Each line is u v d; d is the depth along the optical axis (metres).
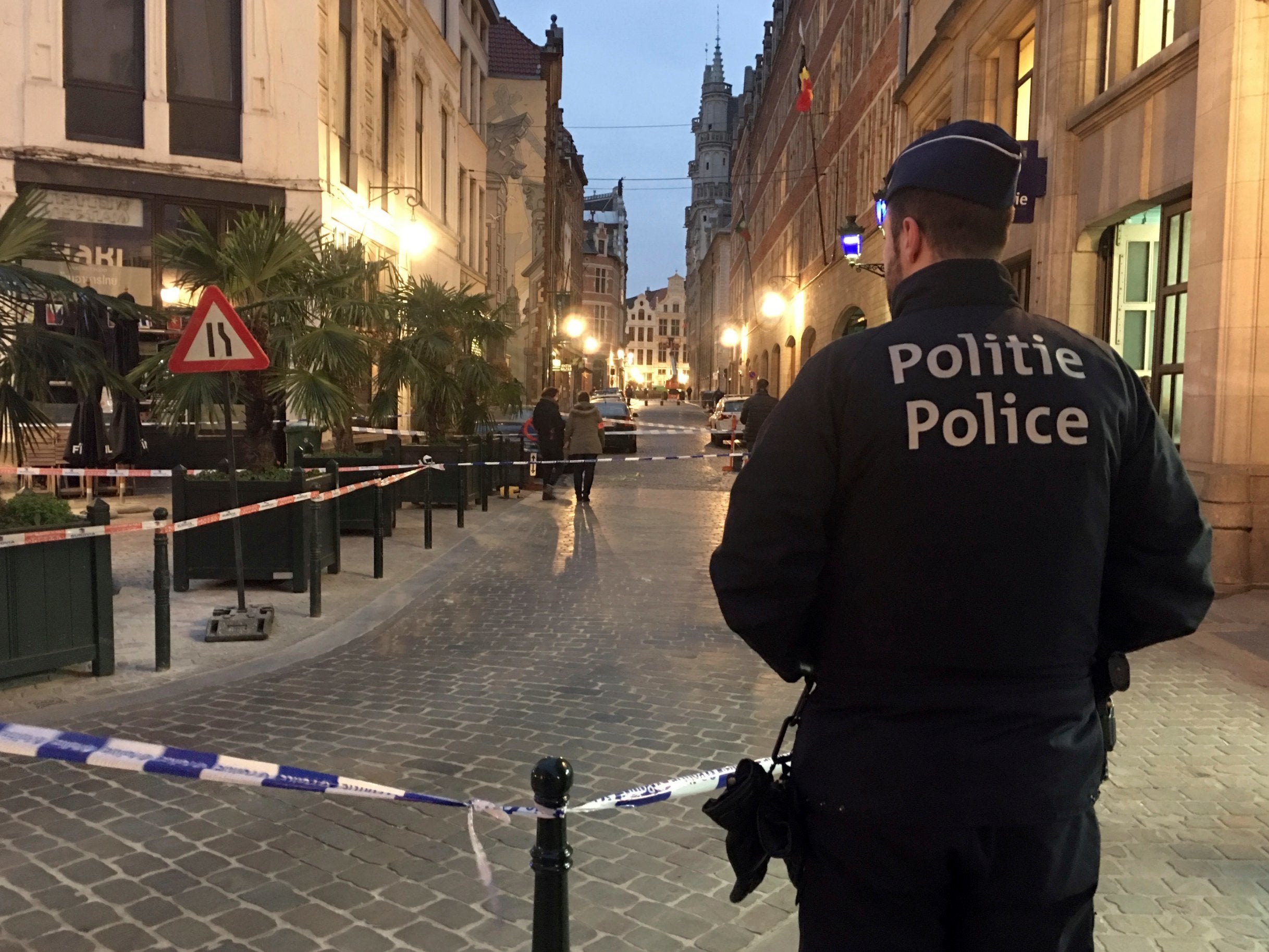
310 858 3.61
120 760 2.26
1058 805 1.51
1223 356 8.07
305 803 4.07
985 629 1.53
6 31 13.35
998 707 1.54
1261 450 8.02
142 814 3.96
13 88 13.44
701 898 3.39
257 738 4.86
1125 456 1.68
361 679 5.94
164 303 14.25
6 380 5.72
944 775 1.51
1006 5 13.35
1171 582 1.68
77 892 3.34
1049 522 1.54
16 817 3.92
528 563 10.15
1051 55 11.70
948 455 1.53
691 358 135.88
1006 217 1.73
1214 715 5.27
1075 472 1.56
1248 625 7.13
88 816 3.94
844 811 1.57
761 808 1.67
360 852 3.66
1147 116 9.68
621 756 4.68
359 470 9.59
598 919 3.24
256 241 8.72
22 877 3.44
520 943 3.07
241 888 3.38
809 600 1.61
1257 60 7.81
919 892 1.55
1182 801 4.18
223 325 6.63
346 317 10.60
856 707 1.61
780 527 1.59
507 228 39.94
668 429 24.58
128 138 14.12
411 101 20.94
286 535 8.16
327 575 9.07
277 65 14.70
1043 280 11.70
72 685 5.67
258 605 7.75
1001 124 14.52
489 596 8.50
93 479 12.80
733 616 1.62
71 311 7.20
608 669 6.21
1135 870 3.59
